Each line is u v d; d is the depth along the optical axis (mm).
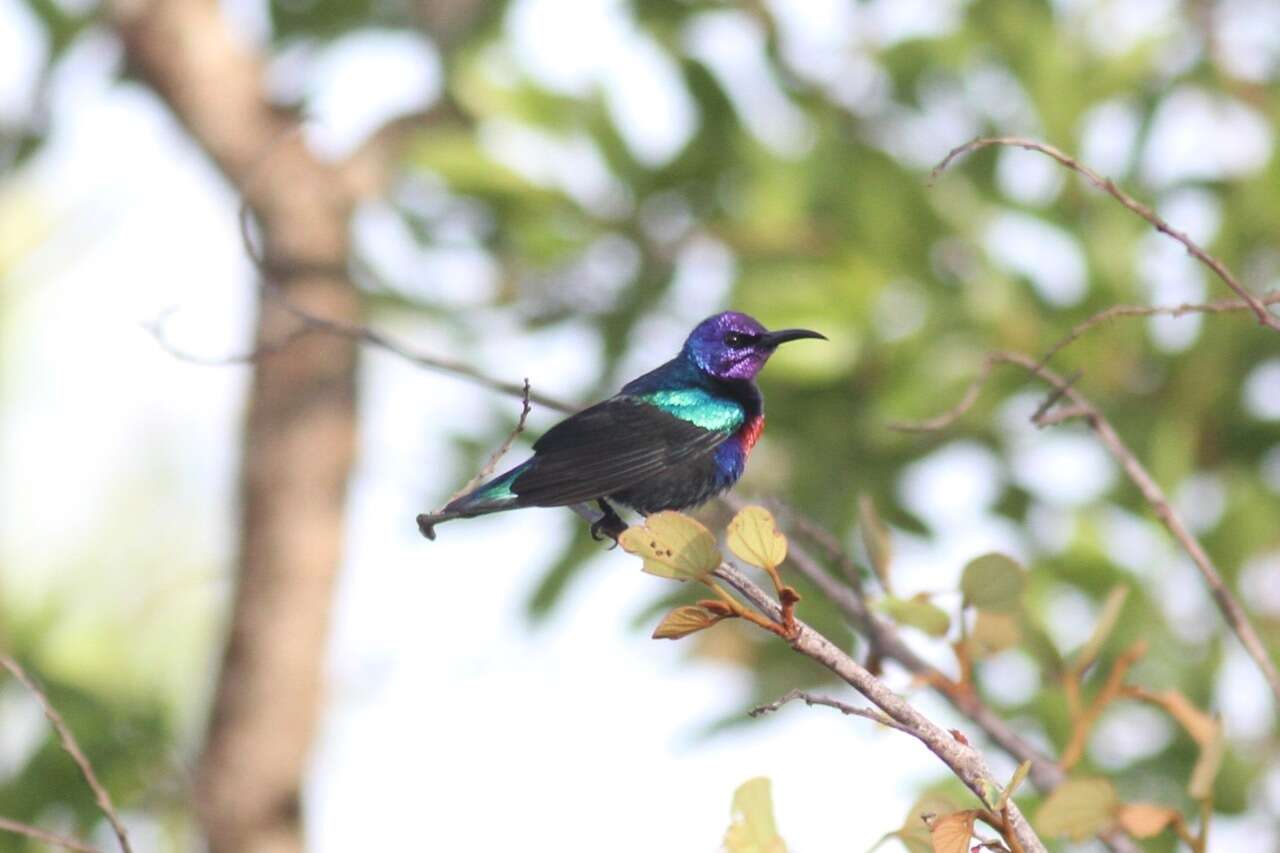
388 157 14625
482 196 12383
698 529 5945
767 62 12883
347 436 14156
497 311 12938
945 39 12469
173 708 12109
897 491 12062
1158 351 11711
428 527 7090
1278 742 11031
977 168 12188
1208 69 12438
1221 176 12227
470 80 12508
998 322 11750
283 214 14023
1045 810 7344
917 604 7996
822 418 11984
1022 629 8062
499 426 12664
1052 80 12234
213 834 13367
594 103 12555
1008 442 11914
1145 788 10695
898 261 12070
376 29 14922
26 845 11164
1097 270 11750
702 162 12484
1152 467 11406
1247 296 7199
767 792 6312
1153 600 11227
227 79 14586
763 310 11641
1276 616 11492
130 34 14547
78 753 7012
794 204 12305
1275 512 11375
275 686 13578
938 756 5922
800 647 5988
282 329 13875
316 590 13852
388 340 9305
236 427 14156
